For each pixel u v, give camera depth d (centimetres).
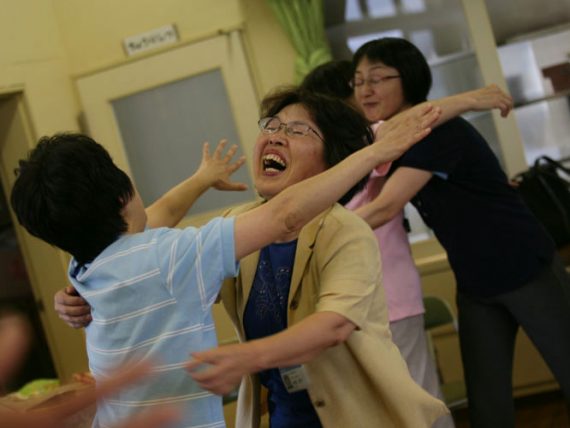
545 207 377
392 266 267
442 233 277
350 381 163
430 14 464
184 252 144
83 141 154
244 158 218
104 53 470
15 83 443
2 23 445
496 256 269
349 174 148
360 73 281
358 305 155
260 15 456
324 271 162
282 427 175
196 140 461
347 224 165
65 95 467
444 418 268
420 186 258
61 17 473
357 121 184
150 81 460
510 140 447
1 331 73
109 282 148
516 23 486
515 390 438
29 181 152
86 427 95
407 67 277
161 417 76
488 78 445
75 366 461
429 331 385
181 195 206
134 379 89
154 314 145
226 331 382
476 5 445
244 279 175
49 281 459
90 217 150
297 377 162
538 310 269
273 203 146
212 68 453
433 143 259
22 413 66
